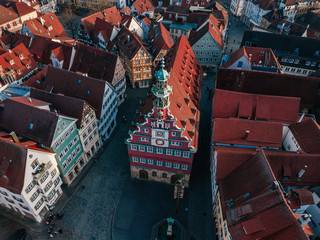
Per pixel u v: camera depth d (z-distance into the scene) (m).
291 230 31.95
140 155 50.88
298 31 100.88
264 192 36.62
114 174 56.84
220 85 64.38
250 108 55.53
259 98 55.53
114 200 51.69
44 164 43.53
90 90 57.81
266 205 35.22
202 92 83.25
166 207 50.44
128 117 73.25
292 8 117.56
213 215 48.72
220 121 51.16
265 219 34.31
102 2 143.25
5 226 47.00
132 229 46.97
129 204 50.94
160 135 46.00
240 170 42.22
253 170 40.06
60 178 50.06
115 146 63.72
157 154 49.72
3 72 75.12
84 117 52.19
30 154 40.72
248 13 134.00
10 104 48.81
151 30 101.81
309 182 43.28
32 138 46.59
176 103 47.59
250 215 36.03
